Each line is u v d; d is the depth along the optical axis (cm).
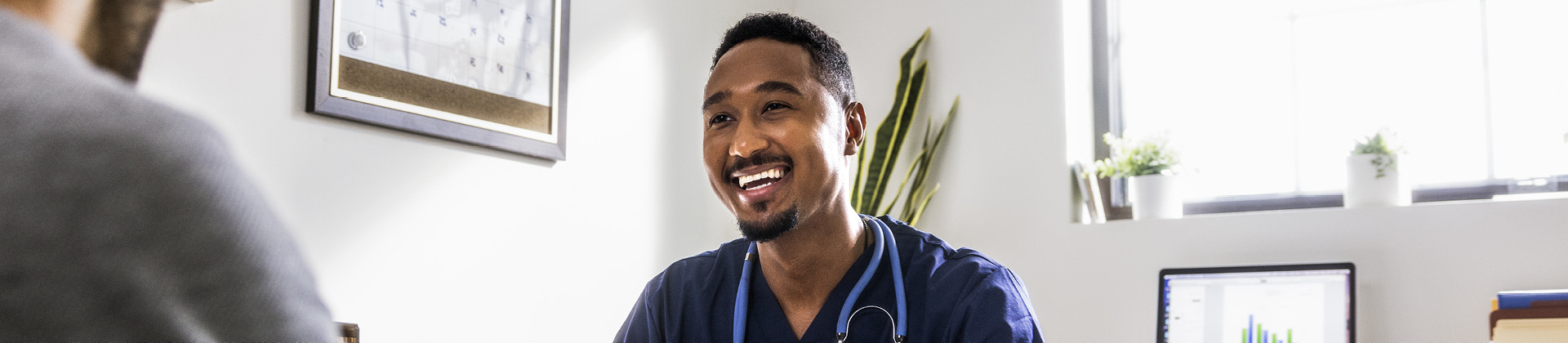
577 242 242
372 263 196
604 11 256
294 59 186
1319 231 233
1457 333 215
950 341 98
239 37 177
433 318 207
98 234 32
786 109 95
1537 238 210
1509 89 236
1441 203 221
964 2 295
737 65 96
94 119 33
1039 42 280
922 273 103
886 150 284
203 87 170
